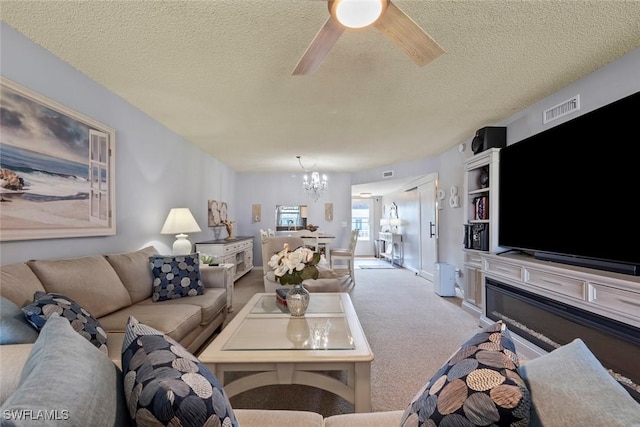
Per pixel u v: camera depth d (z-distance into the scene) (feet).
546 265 7.34
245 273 19.99
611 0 5.21
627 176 5.85
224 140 14.25
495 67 7.49
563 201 7.41
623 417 1.79
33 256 6.52
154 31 6.10
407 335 9.76
